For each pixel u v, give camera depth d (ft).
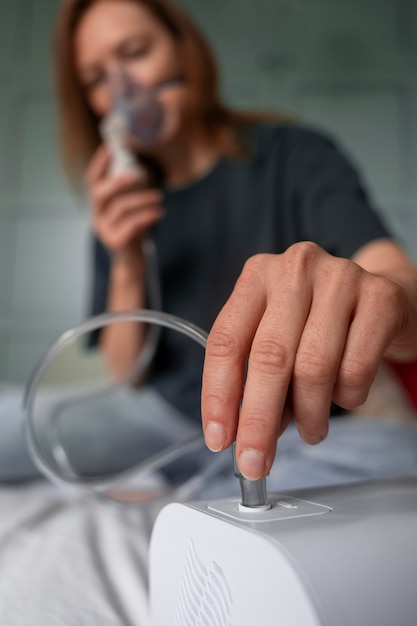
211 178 3.40
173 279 3.22
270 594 0.83
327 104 6.31
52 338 6.13
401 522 0.91
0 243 6.27
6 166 6.38
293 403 1.01
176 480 2.35
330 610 0.79
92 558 1.30
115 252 3.06
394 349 1.19
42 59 6.51
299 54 6.36
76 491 1.94
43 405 2.46
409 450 1.87
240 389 1.00
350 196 2.81
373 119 6.26
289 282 1.03
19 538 1.41
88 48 3.32
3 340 6.17
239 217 3.26
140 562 1.30
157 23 3.29
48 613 1.09
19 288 6.21
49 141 6.38
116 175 2.86
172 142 3.39
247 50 6.38
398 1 6.32
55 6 6.55
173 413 2.85
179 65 3.32
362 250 2.43
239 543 0.89
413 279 1.46
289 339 0.99
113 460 2.51
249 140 3.49
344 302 1.02
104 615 1.09
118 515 1.65
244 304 1.05
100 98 3.51
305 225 2.98
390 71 6.28
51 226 6.26
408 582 0.83
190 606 0.97
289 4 6.37
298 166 3.20
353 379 1.00
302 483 1.74
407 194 6.16
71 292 6.17
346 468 1.78
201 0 6.40
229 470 2.08
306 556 0.83
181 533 1.01
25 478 2.32
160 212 2.89
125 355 3.10
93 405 2.78
